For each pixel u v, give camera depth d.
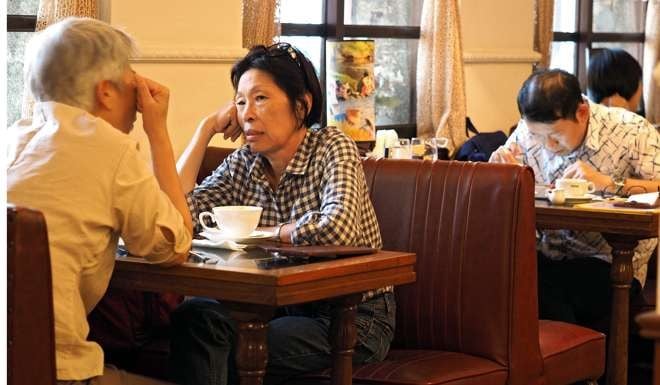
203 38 4.55
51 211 2.27
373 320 2.95
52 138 2.33
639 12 8.09
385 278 2.52
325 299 2.61
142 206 2.34
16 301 1.92
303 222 2.75
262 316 2.36
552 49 7.21
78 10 4.02
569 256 4.19
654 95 7.76
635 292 4.12
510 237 3.08
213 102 4.63
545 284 4.13
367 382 2.84
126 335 3.14
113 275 2.50
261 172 3.06
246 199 3.11
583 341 3.36
